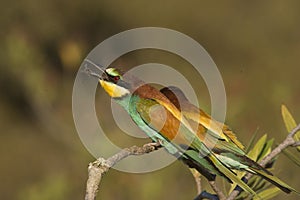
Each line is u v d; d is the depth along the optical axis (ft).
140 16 63.46
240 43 65.41
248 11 67.67
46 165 51.16
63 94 47.85
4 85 52.08
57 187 31.24
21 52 45.93
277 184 16.12
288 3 66.64
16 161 53.42
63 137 44.04
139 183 28.37
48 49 54.70
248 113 37.63
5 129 55.36
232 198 15.67
